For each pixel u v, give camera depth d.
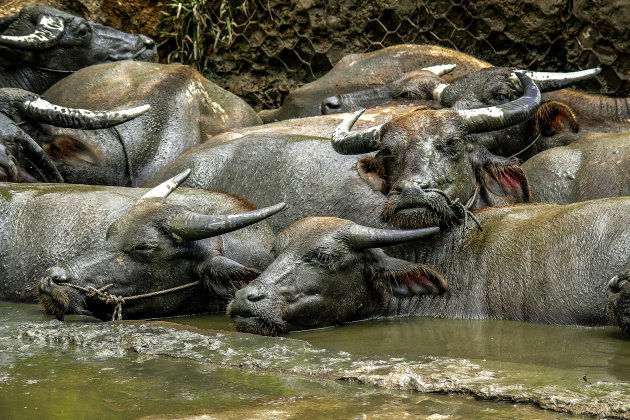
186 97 38.62
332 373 17.38
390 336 21.70
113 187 29.12
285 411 14.95
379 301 24.48
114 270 23.81
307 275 22.86
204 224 23.75
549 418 14.57
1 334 21.88
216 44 49.91
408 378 16.61
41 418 14.96
